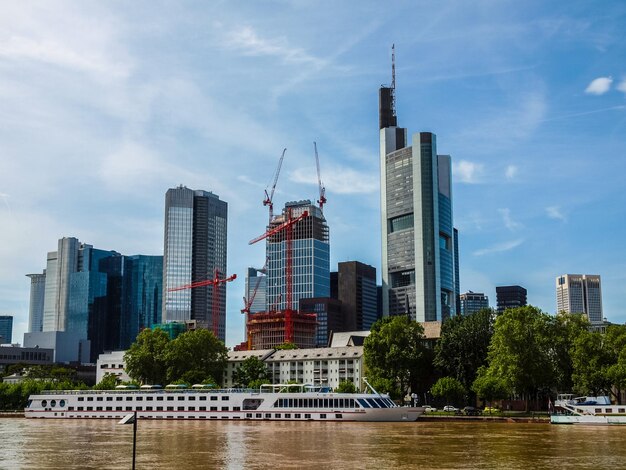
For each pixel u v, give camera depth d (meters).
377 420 188.12
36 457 118.62
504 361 195.75
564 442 133.38
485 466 104.88
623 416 171.88
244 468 104.75
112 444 137.00
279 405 196.88
